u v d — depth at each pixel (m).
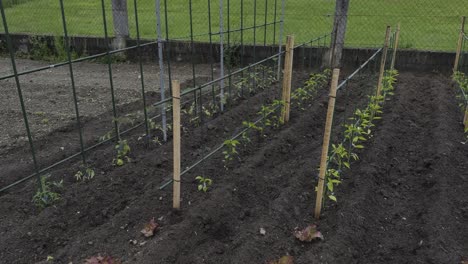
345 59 8.62
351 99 6.81
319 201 3.52
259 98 6.63
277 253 3.19
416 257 3.18
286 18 11.30
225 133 5.38
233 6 12.77
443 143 4.82
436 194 3.91
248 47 9.02
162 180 4.18
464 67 8.08
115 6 9.62
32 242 3.37
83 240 3.33
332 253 3.12
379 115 5.95
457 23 10.31
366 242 3.37
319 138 5.28
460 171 4.38
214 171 4.32
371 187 4.03
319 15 11.34
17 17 12.80
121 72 9.11
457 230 3.43
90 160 4.62
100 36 10.22
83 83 8.26
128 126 5.73
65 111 6.54
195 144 4.99
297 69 8.85
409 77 7.93
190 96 6.93
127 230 3.46
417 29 10.02
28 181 4.30
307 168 4.29
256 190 4.04
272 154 4.73
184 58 9.62
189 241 3.28
